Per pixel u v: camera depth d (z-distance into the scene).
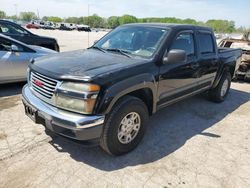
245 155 3.54
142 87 3.27
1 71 5.54
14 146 3.39
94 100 2.75
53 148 3.40
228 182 2.94
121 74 3.02
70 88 2.79
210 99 5.80
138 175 2.96
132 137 3.39
